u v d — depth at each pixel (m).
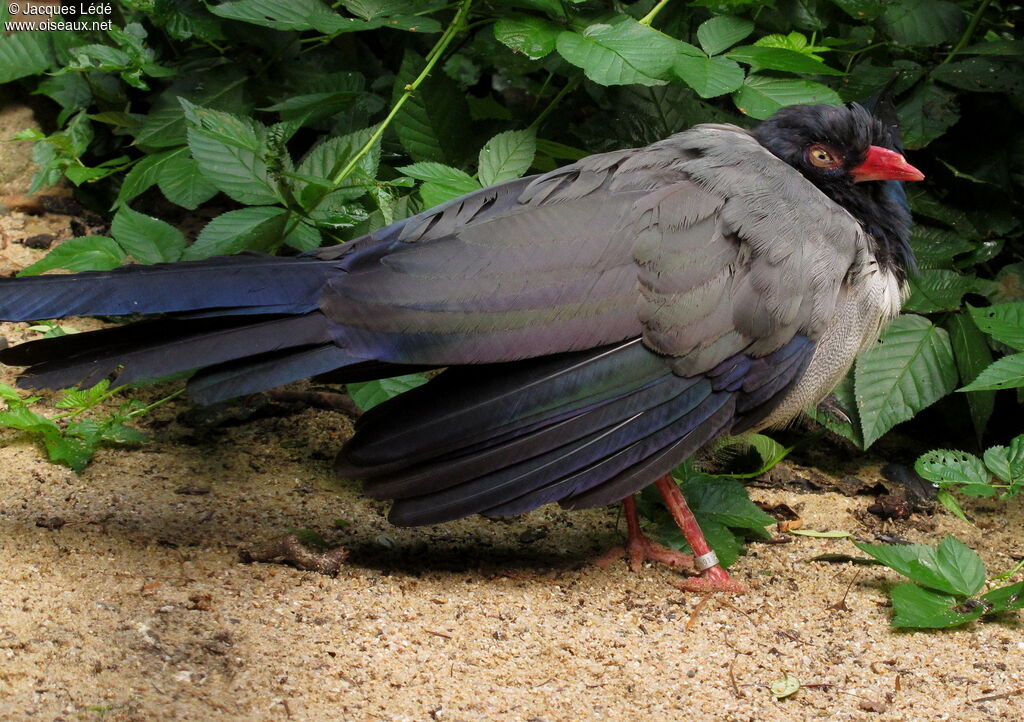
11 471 5.08
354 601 4.39
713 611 4.66
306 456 5.60
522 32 5.61
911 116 6.15
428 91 6.04
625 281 4.46
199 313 4.29
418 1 6.09
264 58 6.95
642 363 4.48
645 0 6.32
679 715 3.89
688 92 6.32
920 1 6.39
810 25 6.32
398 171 6.11
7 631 3.88
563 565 4.96
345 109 6.52
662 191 4.61
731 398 4.62
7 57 6.90
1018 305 5.52
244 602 4.26
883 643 4.45
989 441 6.40
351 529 5.03
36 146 6.72
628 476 4.50
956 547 4.71
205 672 3.80
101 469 5.21
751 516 5.08
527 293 4.39
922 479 5.96
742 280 4.54
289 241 5.66
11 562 4.32
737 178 4.68
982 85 6.14
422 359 4.33
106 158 7.14
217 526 4.85
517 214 4.55
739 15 6.18
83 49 6.49
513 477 4.42
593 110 7.09
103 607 4.09
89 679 3.69
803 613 4.68
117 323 6.13
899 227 5.09
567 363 4.45
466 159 6.13
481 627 4.33
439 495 4.43
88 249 5.73
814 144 4.95
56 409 5.58
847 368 4.94
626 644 4.33
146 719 3.52
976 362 5.92
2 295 4.14
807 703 4.01
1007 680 4.21
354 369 4.71
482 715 3.77
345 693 3.79
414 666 4.01
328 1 6.30
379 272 4.40
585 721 3.80
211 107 6.76
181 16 6.66
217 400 4.20
